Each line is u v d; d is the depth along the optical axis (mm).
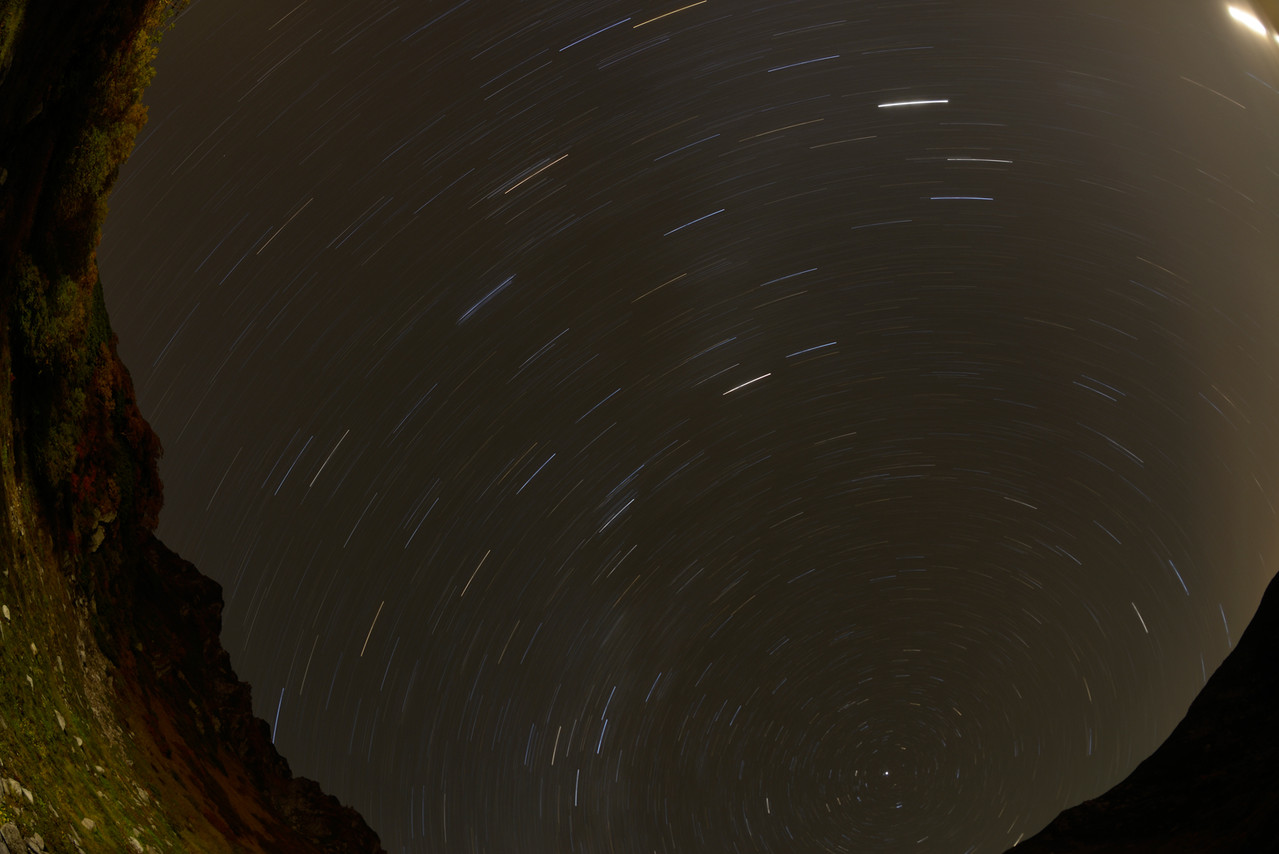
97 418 11938
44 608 8828
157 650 12641
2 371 9023
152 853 7324
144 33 10234
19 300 9359
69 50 8945
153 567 14141
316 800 14539
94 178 10148
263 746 14500
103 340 12336
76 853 6000
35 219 9398
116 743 8812
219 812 10391
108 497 12094
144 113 10594
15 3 7613
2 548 8180
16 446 9383
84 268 10609
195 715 12672
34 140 8836
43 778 6480
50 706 7559
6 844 5172
